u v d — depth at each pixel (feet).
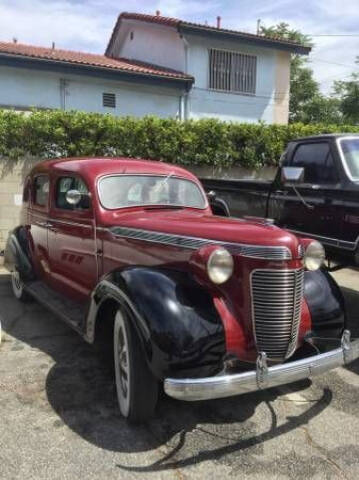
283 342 11.58
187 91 57.31
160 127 31.40
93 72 51.24
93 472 9.93
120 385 12.09
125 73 52.60
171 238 12.68
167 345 10.39
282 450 10.84
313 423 11.99
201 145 32.86
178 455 10.58
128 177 16.12
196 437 11.29
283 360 11.75
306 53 63.46
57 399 12.84
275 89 63.82
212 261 11.03
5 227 29.37
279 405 12.86
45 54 53.36
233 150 33.94
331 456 10.63
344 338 11.86
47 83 50.75
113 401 12.81
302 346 12.39
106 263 14.87
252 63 62.23
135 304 11.02
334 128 36.63
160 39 62.90
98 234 15.10
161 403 12.78
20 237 20.98
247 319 11.50
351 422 12.05
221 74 60.64
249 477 9.87
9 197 29.22
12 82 49.19
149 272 11.69
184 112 58.03
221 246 11.63
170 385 10.25
